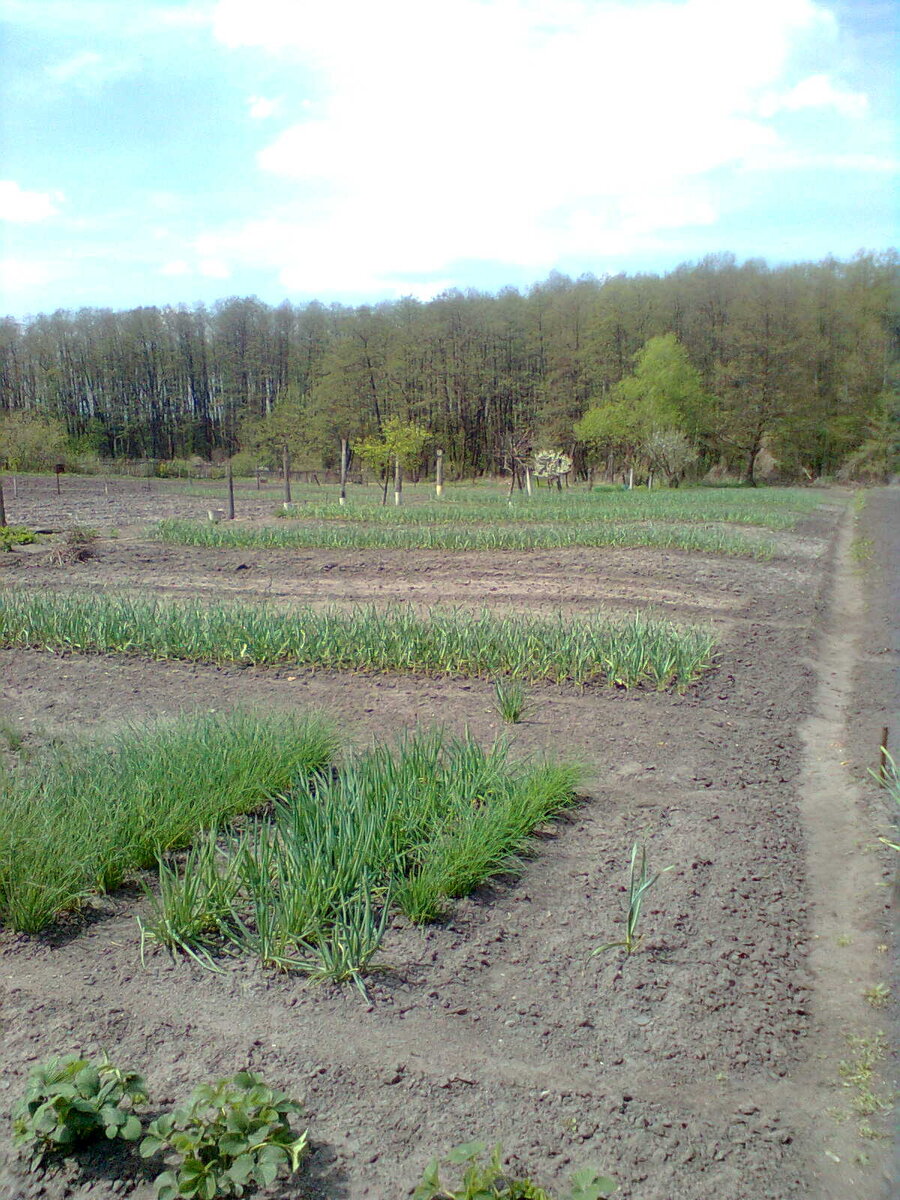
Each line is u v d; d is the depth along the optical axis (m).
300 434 60.75
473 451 67.56
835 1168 2.56
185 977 3.50
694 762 5.88
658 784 5.50
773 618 10.73
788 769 5.80
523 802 4.79
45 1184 2.58
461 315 65.69
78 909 4.01
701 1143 2.67
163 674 8.13
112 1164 2.66
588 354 60.31
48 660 8.64
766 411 47.31
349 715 6.88
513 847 4.57
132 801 4.50
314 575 13.87
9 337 63.06
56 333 66.62
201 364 73.88
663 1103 2.84
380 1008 3.31
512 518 22.12
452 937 3.80
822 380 39.91
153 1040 3.12
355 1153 2.64
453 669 8.16
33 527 20.70
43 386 65.88
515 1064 3.01
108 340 69.62
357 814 4.30
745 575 13.85
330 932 3.76
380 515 22.69
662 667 7.66
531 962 3.61
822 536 19.98
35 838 4.08
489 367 66.00
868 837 4.73
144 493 38.84
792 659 8.71
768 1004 3.34
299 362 74.19
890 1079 2.91
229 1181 2.49
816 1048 3.10
